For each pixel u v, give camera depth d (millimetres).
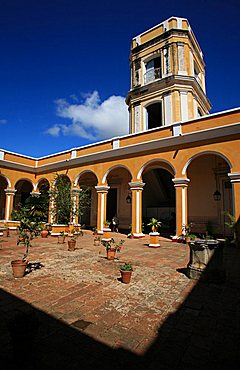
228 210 13406
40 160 20047
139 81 17781
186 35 16344
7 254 7863
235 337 2871
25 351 2260
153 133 13258
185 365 2348
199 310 3617
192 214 14445
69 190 14031
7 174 18188
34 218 6039
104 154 14945
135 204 13320
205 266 5102
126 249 9344
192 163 14836
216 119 11109
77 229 14883
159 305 3791
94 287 4613
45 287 4574
